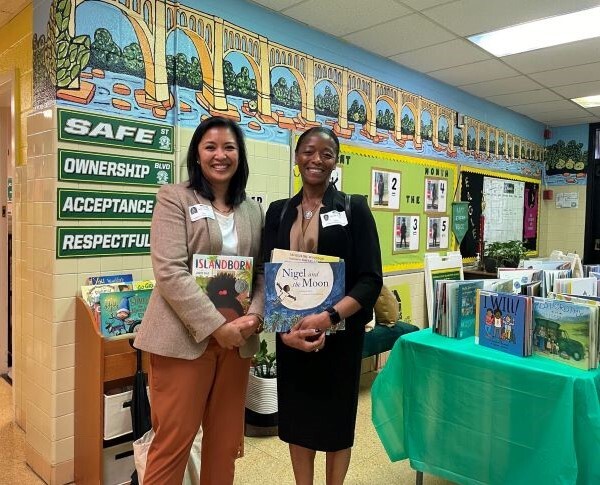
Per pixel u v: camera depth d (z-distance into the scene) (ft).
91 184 8.13
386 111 14.25
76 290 8.03
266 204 11.07
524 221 22.00
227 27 10.08
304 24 11.68
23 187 8.87
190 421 5.18
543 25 11.50
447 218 16.96
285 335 5.21
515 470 6.03
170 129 9.14
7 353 12.61
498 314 6.67
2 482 8.05
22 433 9.69
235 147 5.39
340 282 5.28
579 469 5.68
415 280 15.55
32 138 8.39
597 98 18.29
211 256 5.12
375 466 8.59
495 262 17.20
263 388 9.64
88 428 7.53
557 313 6.14
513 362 6.13
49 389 7.95
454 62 14.34
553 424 5.69
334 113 12.63
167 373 5.11
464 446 6.57
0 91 10.02
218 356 5.36
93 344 7.38
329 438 5.60
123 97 8.50
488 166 19.25
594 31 11.80
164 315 5.04
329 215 5.50
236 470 8.34
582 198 22.61
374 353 11.36
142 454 6.40
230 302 5.18
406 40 12.60
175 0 9.19
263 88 10.87
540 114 21.09
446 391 6.77
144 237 8.84
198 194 5.35
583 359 5.83
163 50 9.05
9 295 12.51
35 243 8.34
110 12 8.29
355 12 10.89
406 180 15.11
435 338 7.30
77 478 7.99
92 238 8.18
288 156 11.51
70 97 7.86
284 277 5.16
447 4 10.37
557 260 11.06
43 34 8.23
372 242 5.59
